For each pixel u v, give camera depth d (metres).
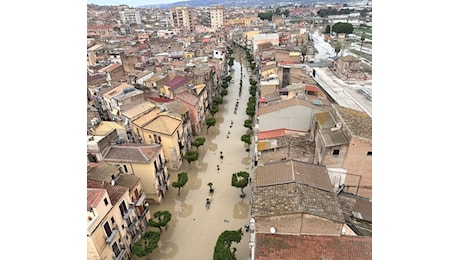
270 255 24.11
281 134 45.75
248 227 38.88
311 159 40.34
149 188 42.19
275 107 48.09
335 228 24.78
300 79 68.81
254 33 140.62
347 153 32.84
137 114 53.47
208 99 76.44
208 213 42.31
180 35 152.25
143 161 40.31
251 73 110.62
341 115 36.91
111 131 45.25
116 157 41.19
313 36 145.75
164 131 49.06
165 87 66.44
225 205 43.81
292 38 128.00
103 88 66.69
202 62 90.00
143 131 50.59
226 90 87.56
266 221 25.05
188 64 86.12
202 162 55.09
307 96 53.09
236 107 80.38
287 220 24.64
